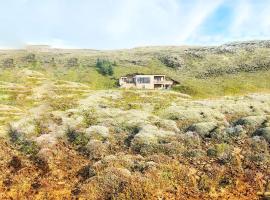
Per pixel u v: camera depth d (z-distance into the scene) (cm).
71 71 17400
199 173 3155
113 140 4216
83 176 3331
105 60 18112
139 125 4631
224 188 2952
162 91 8438
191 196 2845
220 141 3972
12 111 6175
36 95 7994
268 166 3250
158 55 19750
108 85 15412
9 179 3362
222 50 18988
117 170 3089
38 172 3519
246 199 2789
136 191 2791
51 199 2917
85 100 6762
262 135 3922
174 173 3094
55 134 4500
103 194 2864
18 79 10481
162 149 3753
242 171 3178
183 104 6247
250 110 5541
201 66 17100
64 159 3828
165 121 4812
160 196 2795
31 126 4791
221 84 14112
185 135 4094
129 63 18662
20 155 4003
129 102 6762
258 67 15988
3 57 19762
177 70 17138
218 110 5597
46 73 17138
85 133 4384
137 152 3853
